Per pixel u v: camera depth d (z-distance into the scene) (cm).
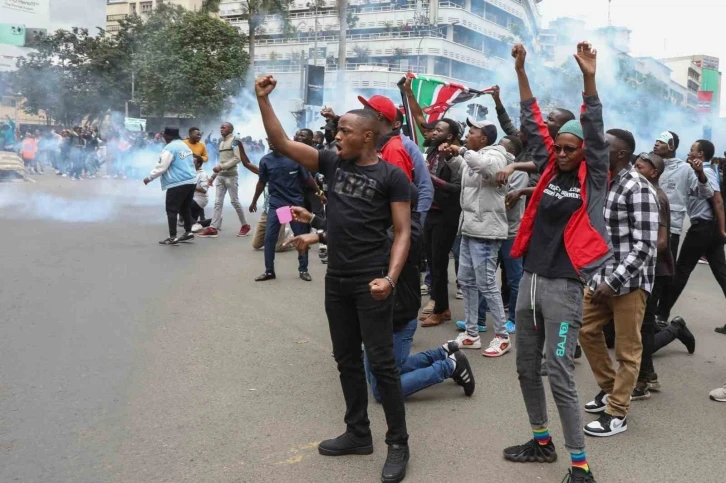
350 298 362
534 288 354
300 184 804
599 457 388
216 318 637
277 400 450
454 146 558
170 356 527
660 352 605
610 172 417
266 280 807
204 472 351
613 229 416
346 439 378
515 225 620
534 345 364
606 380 445
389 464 353
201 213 1150
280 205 791
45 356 512
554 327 346
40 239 1025
